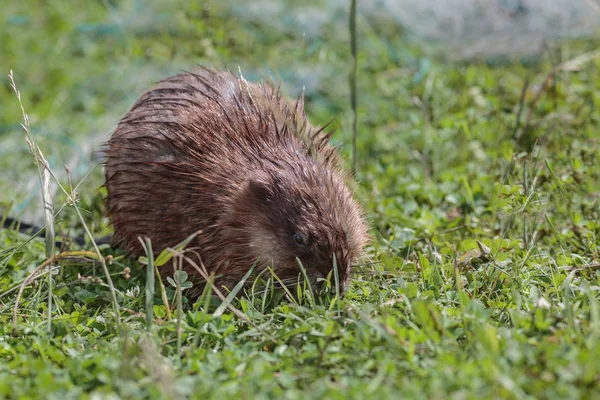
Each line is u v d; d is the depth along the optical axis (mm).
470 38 16625
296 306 8219
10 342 7898
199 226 9570
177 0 18656
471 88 14930
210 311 9070
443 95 14898
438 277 8914
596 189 10922
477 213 11094
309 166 9617
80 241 11453
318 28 17938
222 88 10484
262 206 9328
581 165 11102
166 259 8242
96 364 6973
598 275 8836
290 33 17703
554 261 9164
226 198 9484
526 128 12578
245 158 9695
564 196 10336
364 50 17234
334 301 8234
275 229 9281
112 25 19188
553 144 12242
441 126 14078
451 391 6121
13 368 7133
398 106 15188
